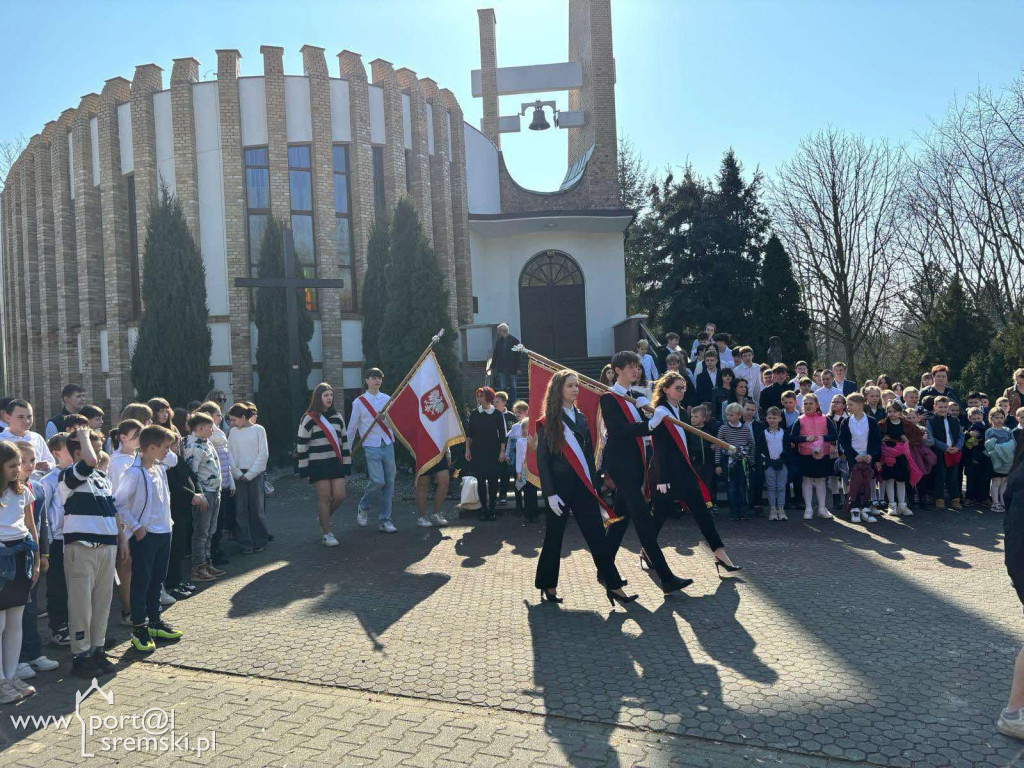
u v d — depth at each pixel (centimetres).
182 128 1672
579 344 2159
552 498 579
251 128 1706
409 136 1875
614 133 2269
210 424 707
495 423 989
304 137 1733
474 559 767
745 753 342
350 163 1789
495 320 2148
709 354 1168
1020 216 2606
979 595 585
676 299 2864
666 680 430
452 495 1172
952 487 995
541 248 2159
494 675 446
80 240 1841
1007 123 2609
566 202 2262
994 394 1681
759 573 669
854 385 1091
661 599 599
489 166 2225
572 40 2647
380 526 929
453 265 1947
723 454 943
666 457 646
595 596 616
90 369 1836
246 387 1667
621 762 337
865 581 632
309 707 409
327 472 841
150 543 519
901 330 3127
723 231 2831
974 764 327
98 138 1781
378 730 377
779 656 462
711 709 389
